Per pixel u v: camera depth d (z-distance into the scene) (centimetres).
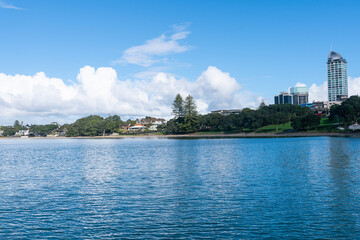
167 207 2725
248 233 2091
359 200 2844
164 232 2141
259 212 2525
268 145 10488
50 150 11731
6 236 2108
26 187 3725
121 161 6638
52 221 2402
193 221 2344
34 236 2108
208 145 11869
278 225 2227
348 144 9525
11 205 2870
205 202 2859
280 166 5103
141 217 2464
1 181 4191
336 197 2958
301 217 2386
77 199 3067
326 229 2144
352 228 2155
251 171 4628
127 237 2070
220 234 2084
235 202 2838
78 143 18562
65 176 4566
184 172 4706
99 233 2148
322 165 5069
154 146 12394
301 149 8306
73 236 2103
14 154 9769
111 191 3406
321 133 16338
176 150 9619
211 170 4850
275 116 19325
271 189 3334
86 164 6184
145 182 3909
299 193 3134
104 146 13738
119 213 2577
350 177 3959
